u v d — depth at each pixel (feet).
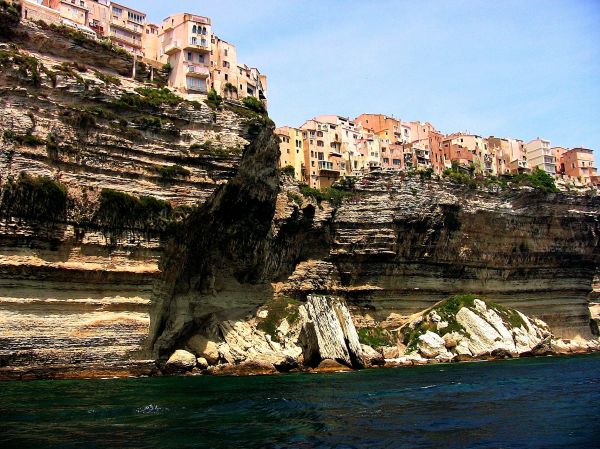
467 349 261.03
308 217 277.85
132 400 124.36
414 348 263.29
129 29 285.43
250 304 243.40
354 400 128.26
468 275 317.01
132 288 187.73
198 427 96.78
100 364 176.35
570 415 109.40
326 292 278.46
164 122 204.33
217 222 223.92
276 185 247.50
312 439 89.10
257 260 245.86
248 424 99.76
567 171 467.52
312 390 146.30
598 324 373.20
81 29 216.74
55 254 173.58
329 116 386.11
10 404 116.57
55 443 83.92
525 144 470.80
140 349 185.98
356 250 286.66
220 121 217.36
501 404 122.83
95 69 211.00
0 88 174.40
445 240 305.53
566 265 346.95
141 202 190.49
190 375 193.47
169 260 200.64
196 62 257.96
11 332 161.89
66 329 171.63
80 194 179.32
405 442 87.56
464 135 431.43
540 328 306.76
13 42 192.03
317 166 343.87
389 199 293.84
